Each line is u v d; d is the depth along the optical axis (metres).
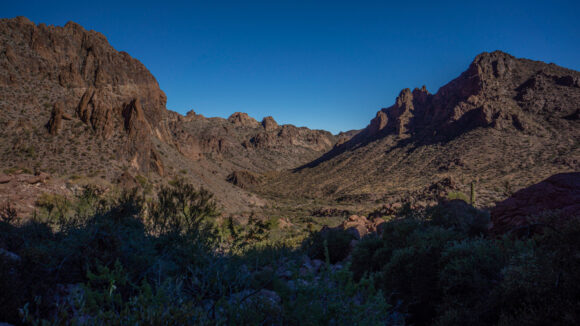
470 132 129.00
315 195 141.12
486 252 3.89
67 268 2.84
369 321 1.80
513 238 5.02
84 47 89.62
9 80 62.47
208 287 2.34
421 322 4.20
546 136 106.69
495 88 147.38
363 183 133.00
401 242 6.62
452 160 113.38
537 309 2.76
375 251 7.01
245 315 1.77
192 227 3.83
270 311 1.88
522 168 89.69
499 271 3.67
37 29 78.62
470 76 161.50
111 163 52.88
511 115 123.88
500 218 6.13
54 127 54.25
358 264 7.09
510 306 2.98
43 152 48.75
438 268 4.26
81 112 60.62
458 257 4.02
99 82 84.88
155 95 104.62
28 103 59.69
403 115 191.38
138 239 3.58
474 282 3.57
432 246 4.50
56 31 83.69
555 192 5.63
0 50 67.19
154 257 3.07
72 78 74.88
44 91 66.25
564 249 2.81
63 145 52.22
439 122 160.25
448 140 136.38
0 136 48.97
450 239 4.74
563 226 3.04
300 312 1.77
